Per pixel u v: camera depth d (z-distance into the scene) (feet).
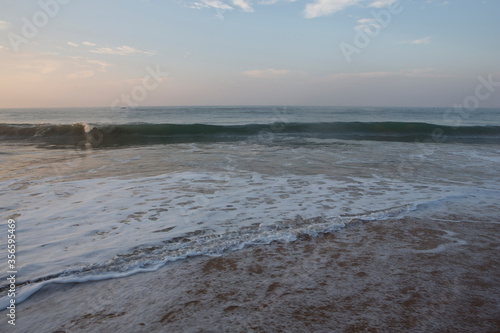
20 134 41.88
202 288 7.04
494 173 21.04
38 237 9.84
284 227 10.93
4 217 11.62
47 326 5.74
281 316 6.01
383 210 13.02
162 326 5.70
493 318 6.06
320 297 6.69
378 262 8.43
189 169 20.79
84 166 21.48
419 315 6.10
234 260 8.47
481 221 11.87
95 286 7.14
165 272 7.80
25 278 7.37
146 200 13.97
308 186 16.92
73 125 43.78
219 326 5.69
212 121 77.77
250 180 18.03
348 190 16.21
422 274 7.79
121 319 5.93
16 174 18.88
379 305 6.42
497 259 8.74
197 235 10.14
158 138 42.42
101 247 9.16
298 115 114.42
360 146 34.55
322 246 9.44
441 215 12.50
